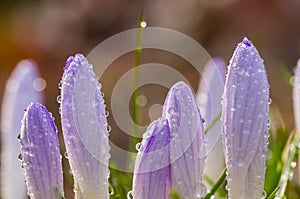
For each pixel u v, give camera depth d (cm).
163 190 40
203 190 41
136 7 119
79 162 41
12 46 137
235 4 104
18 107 47
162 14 109
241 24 104
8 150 47
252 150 41
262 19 104
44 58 129
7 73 133
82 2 128
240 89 41
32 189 42
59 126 81
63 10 130
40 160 41
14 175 47
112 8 124
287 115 89
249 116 41
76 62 41
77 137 41
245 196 41
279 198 44
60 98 42
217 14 104
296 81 45
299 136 46
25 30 140
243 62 41
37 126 41
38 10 148
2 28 146
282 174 45
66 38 129
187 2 107
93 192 42
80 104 41
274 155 46
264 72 41
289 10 104
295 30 103
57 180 42
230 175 41
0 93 116
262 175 41
